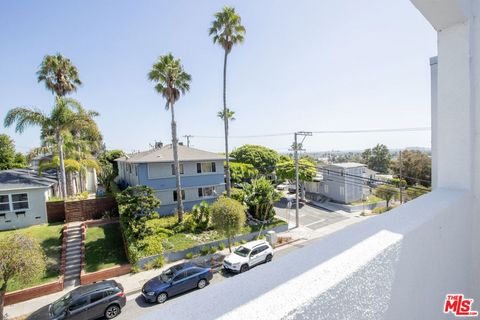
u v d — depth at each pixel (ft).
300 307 2.42
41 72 65.26
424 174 81.41
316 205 86.48
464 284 5.38
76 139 67.00
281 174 96.02
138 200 43.80
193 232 50.29
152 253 40.14
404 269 3.72
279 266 3.07
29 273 25.08
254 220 58.08
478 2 5.37
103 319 26.40
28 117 49.26
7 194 50.14
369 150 191.01
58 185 68.74
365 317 3.07
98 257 40.93
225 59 64.03
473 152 5.49
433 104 7.96
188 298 2.52
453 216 4.95
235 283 2.75
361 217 71.15
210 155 71.41
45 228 49.62
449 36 5.70
